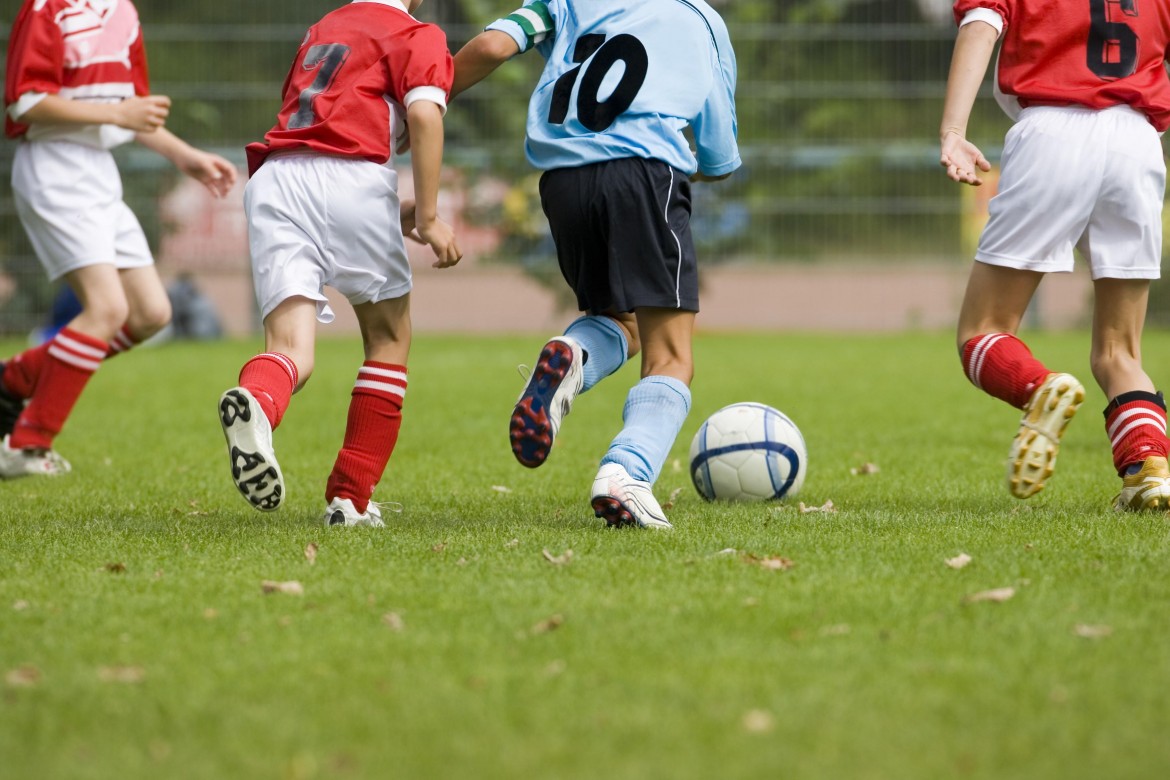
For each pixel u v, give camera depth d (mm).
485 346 55938
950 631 9969
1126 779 7184
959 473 20625
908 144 61531
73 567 12562
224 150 60938
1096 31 15547
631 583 11641
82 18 19828
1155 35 15805
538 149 15109
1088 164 15305
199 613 10688
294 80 15289
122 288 20922
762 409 17828
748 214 61719
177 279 60938
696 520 15312
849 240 62062
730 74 15773
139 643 9812
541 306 64688
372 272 15023
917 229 62000
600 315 15523
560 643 9727
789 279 62875
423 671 9070
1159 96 15688
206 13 63562
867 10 62312
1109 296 16156
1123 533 13992
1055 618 10328
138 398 35344
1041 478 14680
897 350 52469
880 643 9672
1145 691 8547
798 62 61188
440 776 7250
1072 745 7641
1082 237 16031
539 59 61125
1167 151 56781
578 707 8305
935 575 11883
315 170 14742
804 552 13008
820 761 7406
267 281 14719
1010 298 15906
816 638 9812
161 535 14406
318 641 9844
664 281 14641
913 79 61344
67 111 19094
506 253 61688
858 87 61312
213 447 25281
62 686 8773
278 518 16344
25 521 15992
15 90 19328
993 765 7352
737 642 9711
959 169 15203
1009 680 8773
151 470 21891
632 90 14875
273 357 14289
